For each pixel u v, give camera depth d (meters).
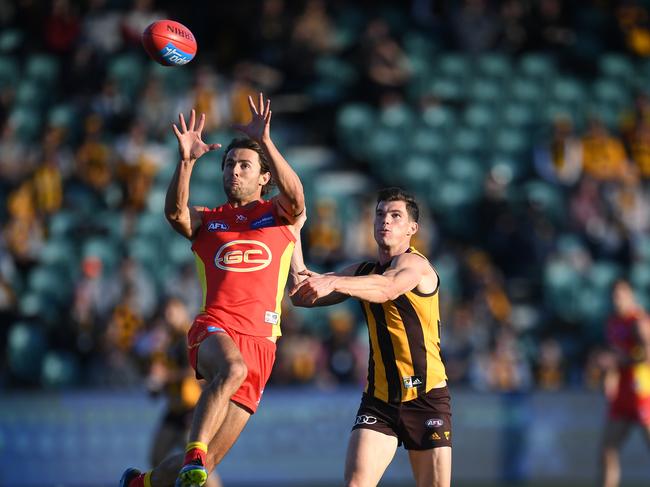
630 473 40.81
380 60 60.69
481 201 53.31
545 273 51.22
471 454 39.84
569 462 40.50
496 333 45.22
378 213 21.41
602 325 50.44
